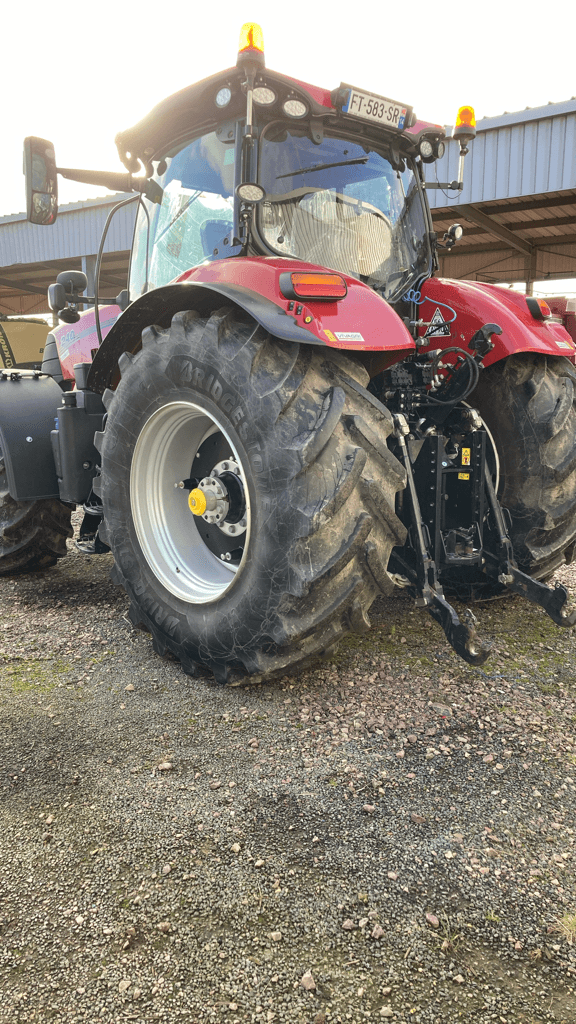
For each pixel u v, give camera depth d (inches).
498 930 52.7
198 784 71.8
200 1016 45.9
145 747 79.3
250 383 81.9
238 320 88.2
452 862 59.9
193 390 91.0
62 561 172.6
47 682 97.8
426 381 106.0
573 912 54.3
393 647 107.4
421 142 113.9
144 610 104.1
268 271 83.9
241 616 85.7
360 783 71.5
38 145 109.0
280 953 50.8
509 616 120.3
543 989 47.9
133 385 101.0
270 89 89.2
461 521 102.5
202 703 90.3
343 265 105.3
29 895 56.8
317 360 82.8
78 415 132.0
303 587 78.3
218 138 99.6
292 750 78.1
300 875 58.6
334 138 104.4
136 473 103.6
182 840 63.1
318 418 79.4
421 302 118.3
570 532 112.3
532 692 91.8
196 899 56.0
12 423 137.0
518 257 825.5
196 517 106.4
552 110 547.8
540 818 65.6
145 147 113.1
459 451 101.3
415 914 54.3
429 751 77.2
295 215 99.7
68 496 134.3
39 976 49.3
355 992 47.6
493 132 576.4
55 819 66.4
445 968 49.5
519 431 109.0
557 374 111.8
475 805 67.7
